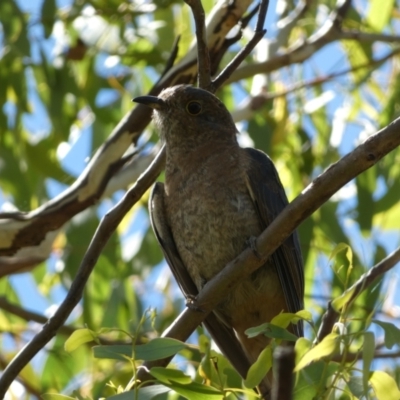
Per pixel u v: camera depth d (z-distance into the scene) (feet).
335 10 42.60
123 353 21.12
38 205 44.06
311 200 24.00
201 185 31.53
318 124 45.06
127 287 42.52
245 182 31.27
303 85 42.32
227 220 31.17
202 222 31.42
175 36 42.22
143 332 39.01
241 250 31.19
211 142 32.27
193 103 32.83
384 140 22.68
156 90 34.83
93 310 42.70
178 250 32.53
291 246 31.01
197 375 28.84
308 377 20.89
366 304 32.48
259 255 25.63
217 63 33.71
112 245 42.57
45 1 41.22
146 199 44.60
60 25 43.70
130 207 27.63
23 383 39.75
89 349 41.22
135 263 43.47
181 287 32.86
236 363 31.68
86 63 43.32
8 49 41.52
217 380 23.57
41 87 44.14
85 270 27.48
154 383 24.77
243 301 31.78
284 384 19.66
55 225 34.63
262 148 42.11
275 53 42.47
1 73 42.60
